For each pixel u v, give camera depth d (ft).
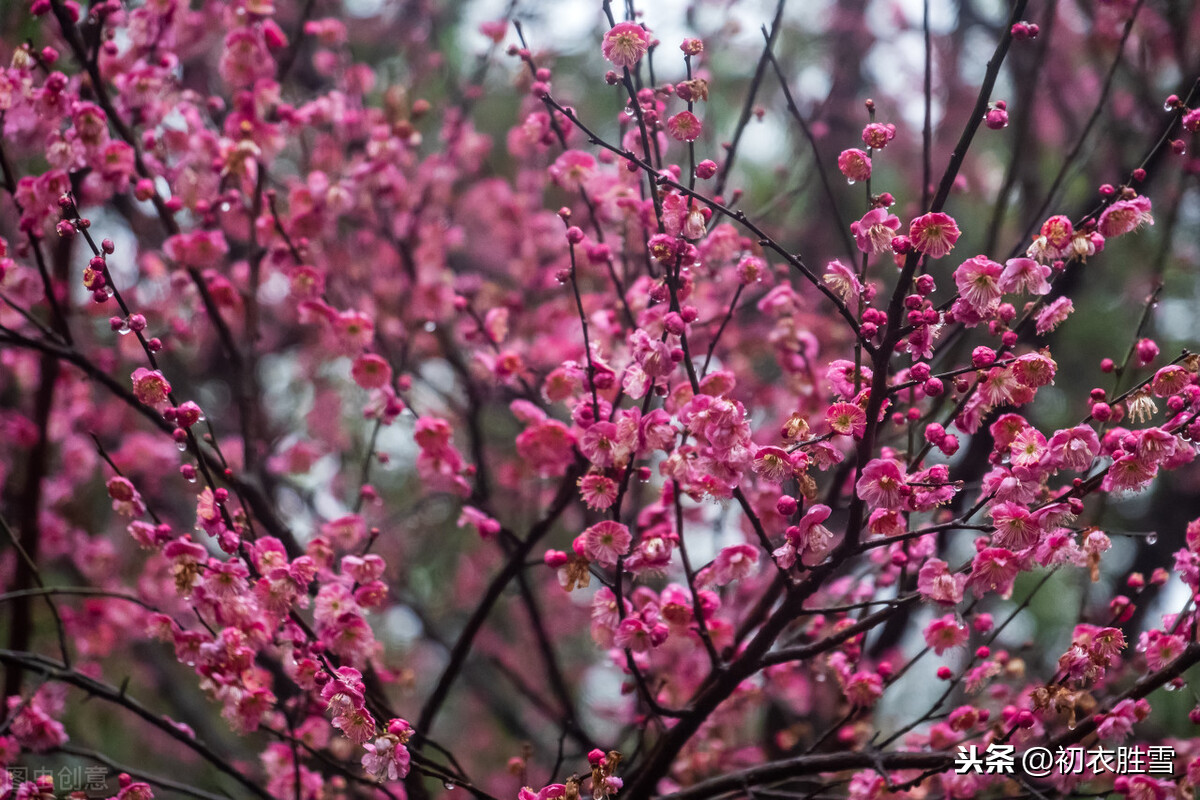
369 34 20.80
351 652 9.87
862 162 8.36
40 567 16.97
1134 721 9.45
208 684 9.91
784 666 12.28
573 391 11.05
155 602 15.03
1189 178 16.40
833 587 12.94
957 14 20.90
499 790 20.53
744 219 8.38
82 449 16.70
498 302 16.17
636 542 10.80
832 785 10.39
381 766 8.68
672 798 10.53
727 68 21.63
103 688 10.91
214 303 13.16
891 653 14.99
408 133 14.88
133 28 12.74
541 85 9.26
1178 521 19.27
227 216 14.34
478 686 19.74
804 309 15.30
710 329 13.78
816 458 8.54
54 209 10.99
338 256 15.92
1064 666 9.31
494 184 17.89
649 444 8.94
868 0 22.03
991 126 8.01
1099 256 20.15
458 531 20.99
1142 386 8.59
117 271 16.57
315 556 10.65
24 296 13.56
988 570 8.66
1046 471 8.19
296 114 13.51
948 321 8.30
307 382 19.49
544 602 20.45
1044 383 8.39
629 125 11.94
